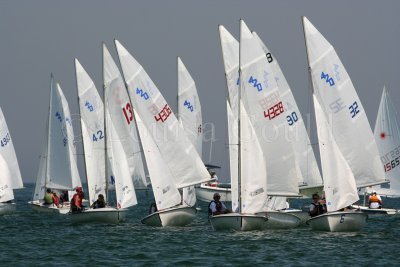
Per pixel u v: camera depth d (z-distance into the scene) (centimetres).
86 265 8719
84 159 14325
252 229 11112
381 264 8738
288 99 14425
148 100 12562
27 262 8931
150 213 12556
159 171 12244
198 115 16462
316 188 14700
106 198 13388
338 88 12312
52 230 12056
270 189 11656
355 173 12594
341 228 11019
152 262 8869
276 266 8619
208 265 8688
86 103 14475
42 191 17538
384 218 14225
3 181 15725
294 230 11444
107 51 13638
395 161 16425
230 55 12662
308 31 12162
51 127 17262
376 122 16462
